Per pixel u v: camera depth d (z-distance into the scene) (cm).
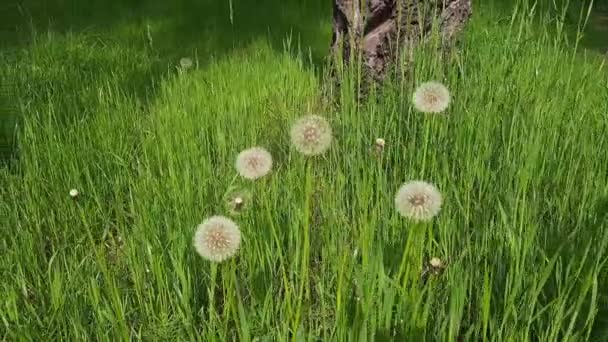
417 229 55
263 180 73
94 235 96
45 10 232
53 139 110
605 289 70
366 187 72
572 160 90
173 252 75
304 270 55
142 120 124
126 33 200
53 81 151
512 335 57
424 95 67
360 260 69
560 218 78
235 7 220
